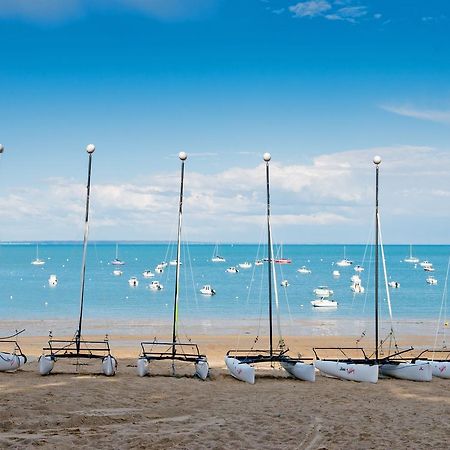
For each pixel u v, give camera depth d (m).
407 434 15.23
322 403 20.27
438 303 79.69
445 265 187.88
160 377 25.45
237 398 21.00
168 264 171.00
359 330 52.31
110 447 13.66
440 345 42.84
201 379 25.39
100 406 18.45
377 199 31.83
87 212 29.39
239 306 75.56
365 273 151.50
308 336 47.59
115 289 99.38
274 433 15.34
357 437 14.91
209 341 43.81
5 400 18.59
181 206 31.14
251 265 178.38
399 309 72.81
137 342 42.53
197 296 89.12
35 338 44.03
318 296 89.69
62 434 14.71
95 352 36.38
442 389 24.05
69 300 80.25
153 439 14.43
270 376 27.03
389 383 25.45
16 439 14.04
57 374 25.14
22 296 85.56
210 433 15.23
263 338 45.66
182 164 31.39
